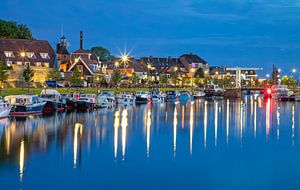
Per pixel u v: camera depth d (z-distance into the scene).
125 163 38.56
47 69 129.00
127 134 55.34
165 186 32.19
